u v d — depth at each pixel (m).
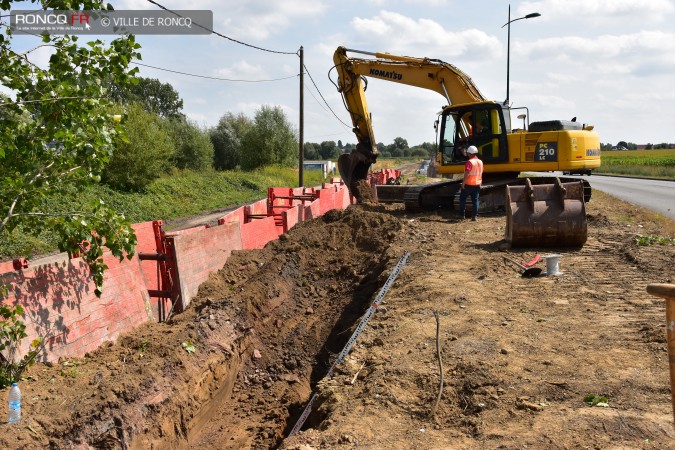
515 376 5.60
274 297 9.90
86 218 6.44
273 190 17.02
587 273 9.34
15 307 6.07
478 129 16.77
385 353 6.50
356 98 17.75
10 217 6.10
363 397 5.53
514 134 16.36
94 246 6.60
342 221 13.38
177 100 89.81
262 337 9.01
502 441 4.50
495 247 11.56
